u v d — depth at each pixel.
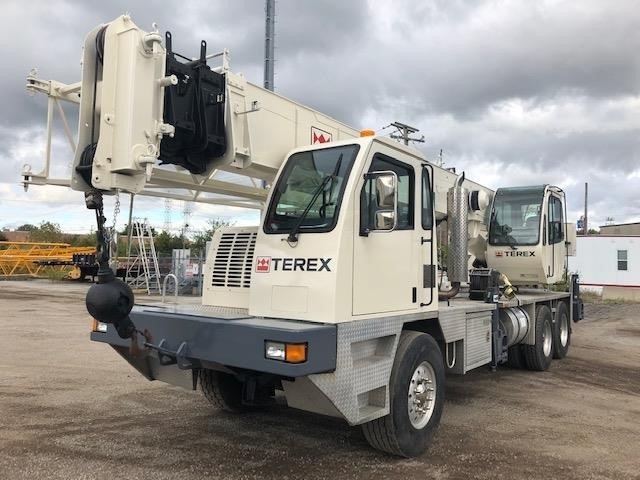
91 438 5.10
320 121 5.68
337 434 5.38
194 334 4.16
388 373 4.53
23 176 4.18
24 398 6.45
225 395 5.82
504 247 9.30
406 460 4.74
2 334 11.48
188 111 4.30
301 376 3.81
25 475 4.20
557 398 7.17
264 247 4.45
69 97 4.36
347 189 4.22
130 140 3.76
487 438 5.43
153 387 7.07
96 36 3.98
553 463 4.78
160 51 3.97
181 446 4.94
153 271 22.97
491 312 6.79
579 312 11.45
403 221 4.90
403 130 17.02
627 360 10.50
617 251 33.88
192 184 5.14
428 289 5.22
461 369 5.88
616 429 5.86
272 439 5.19
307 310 4.09
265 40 15.83
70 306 17.64
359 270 4.26
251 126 4.83
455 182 7.25
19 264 33.62
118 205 4.06
